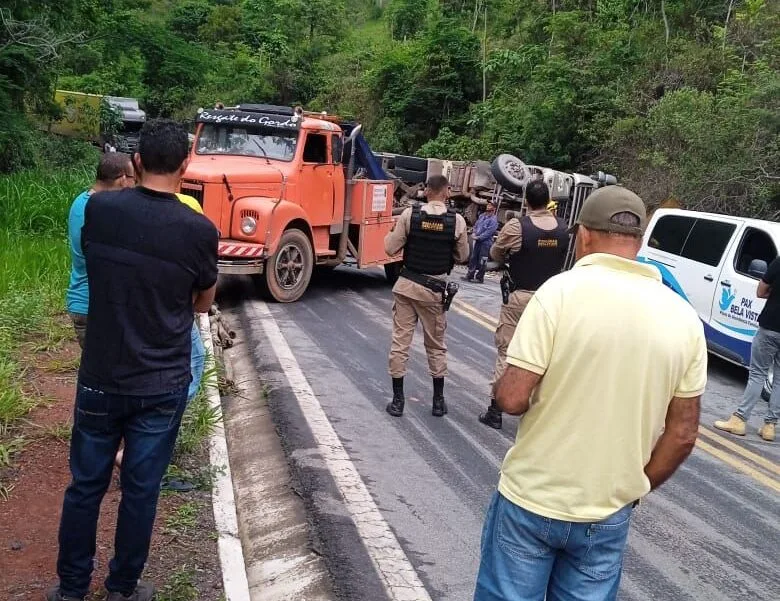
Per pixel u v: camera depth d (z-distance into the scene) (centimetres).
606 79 2094
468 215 1841
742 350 855
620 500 237
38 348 647
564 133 2125
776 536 477
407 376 746
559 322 233
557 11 2672
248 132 1084
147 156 295
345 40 5253
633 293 233
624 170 1873
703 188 1495
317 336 867
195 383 417
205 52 2472
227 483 449
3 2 1502
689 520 488
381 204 1206
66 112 2075
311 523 433
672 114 1645
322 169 1092
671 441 242
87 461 299
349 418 608
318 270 1366
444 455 553
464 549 422
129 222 288
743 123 1446
